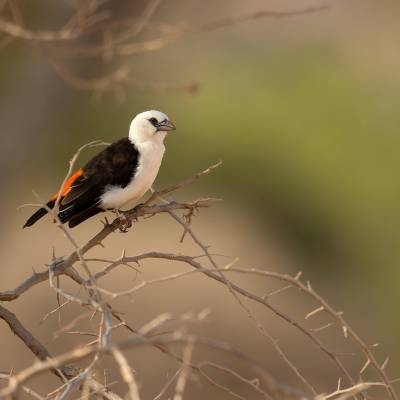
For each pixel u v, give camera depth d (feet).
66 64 48.42
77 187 22.39
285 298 67.41
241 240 73.61
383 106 75.10
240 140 76.33
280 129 76.13
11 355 48.32
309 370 55.36
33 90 48.83
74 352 10.05
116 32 42.52
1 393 9.92
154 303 60.29
